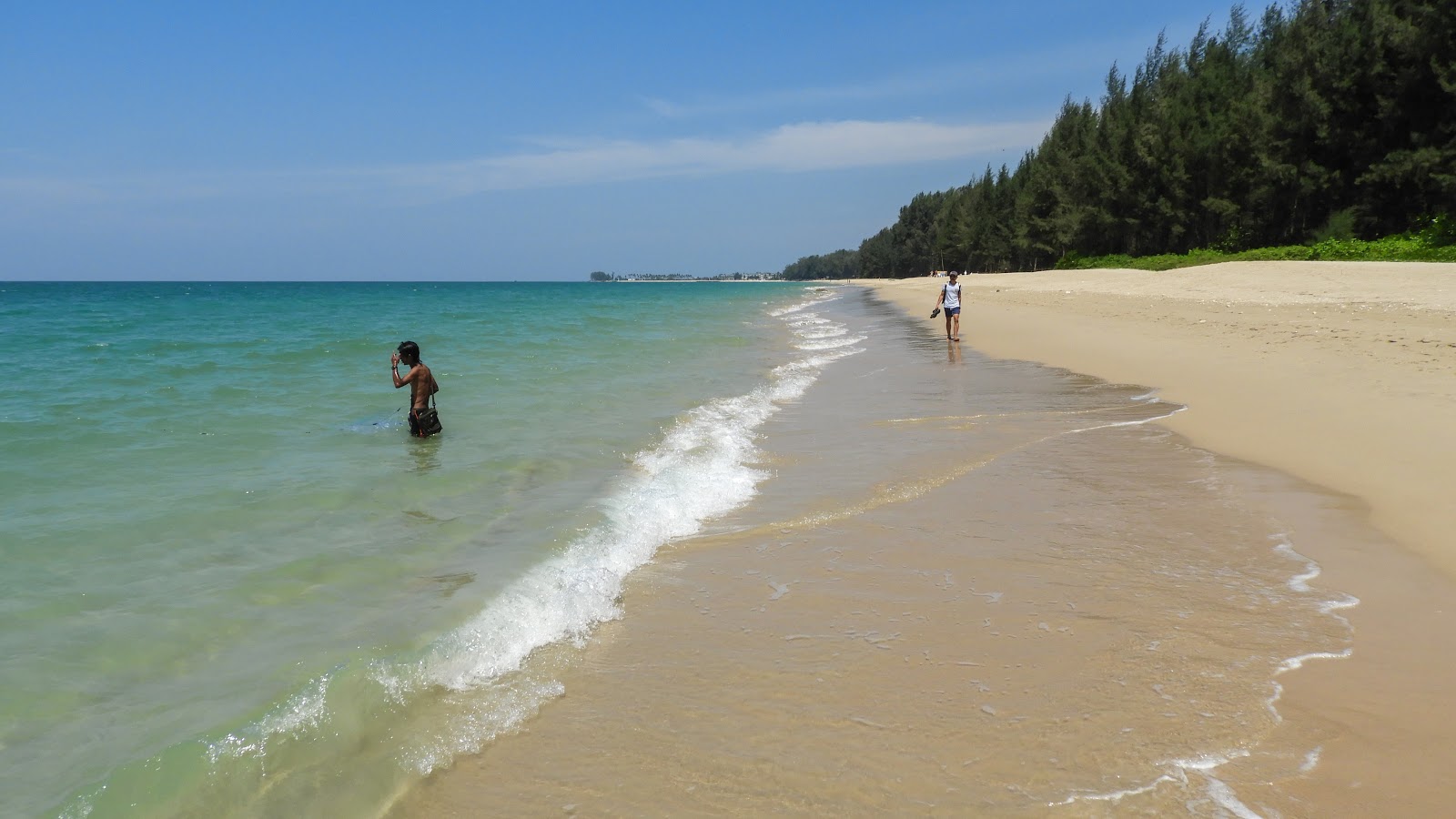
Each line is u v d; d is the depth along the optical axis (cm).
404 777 284
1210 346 1383
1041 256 7900
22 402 1013
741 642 386
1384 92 3988
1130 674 345
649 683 348
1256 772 278
